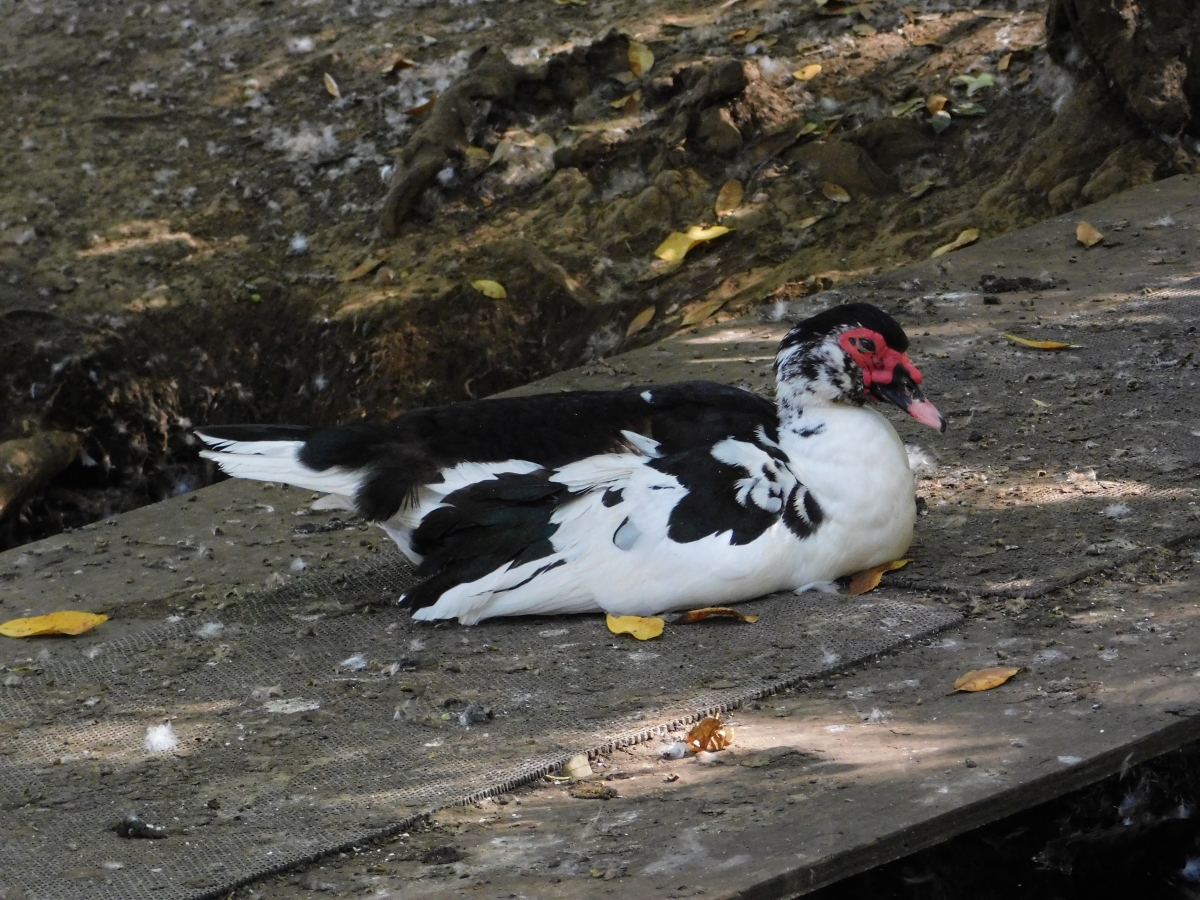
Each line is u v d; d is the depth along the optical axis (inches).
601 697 307.0
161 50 834.2
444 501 344.5
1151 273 520.4
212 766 292.4
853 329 343.0
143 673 338.6
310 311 648.4
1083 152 612.4
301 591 379.2
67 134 769.6
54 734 311.6
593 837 255.0
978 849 281.9
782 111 684.7
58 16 878.4
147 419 637.9
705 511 335.6
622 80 724.7
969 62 687.7
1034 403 439.8
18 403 621.9
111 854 260.2
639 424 357.7
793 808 257.6
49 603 385.7
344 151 733.9
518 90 727.1
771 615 338.3
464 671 325.1
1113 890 291.1
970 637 319.3
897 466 344.2
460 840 258.5
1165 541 351.3
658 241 644.7
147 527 432.8
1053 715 280.7
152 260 681.6
